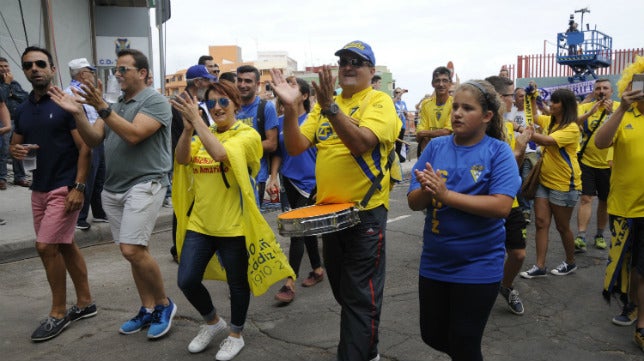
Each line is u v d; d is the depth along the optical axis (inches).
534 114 275.0
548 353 157.5
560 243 276.1
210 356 155.5
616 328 175.2
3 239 252.1
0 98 289.0
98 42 604.1
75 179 169.2
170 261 247.9
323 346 160.7
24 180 356.5
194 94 228.7
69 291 207.5
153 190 162.9
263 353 156.6
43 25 503.2
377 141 132.5
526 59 960.9
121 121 153.9
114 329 173.3
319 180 142.3
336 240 140.6
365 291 133.3
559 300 199.0
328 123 139.7
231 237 151.6
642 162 162.4
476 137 114.6
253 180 159.6
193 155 153.5
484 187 111.3
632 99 157.9
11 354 156.6
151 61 624.4
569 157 216.4
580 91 766.5
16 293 206.5
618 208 169.5
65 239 169.5
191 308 190.7
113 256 255.4
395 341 163.5
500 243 114.2
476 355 115.3
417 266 239.6
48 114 166.1
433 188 105.7
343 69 139.5
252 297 201.2
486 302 112.6
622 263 170.6
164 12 456.4
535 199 224.1
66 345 162.4
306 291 207.8
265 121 214.1
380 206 137.7
